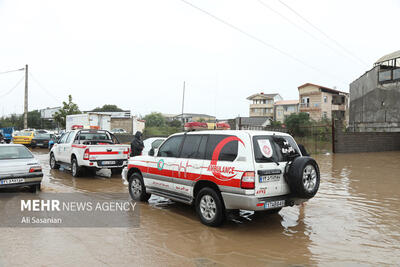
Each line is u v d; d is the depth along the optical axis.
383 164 14.27
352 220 6.00
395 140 22.16
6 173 7.55
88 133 11.81
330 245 4.72
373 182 9.91
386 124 24.50
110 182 10.02
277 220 5.98
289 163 5.29
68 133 12.30
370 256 4.32
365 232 5.32
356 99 30.59
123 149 10.94
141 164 7.20
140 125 40.88
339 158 16.78
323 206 7.04
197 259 4.15
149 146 12.26
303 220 6.00
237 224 5.71
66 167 12.74
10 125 56.06
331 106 48.00
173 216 6.20
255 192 4.87
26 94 31.98
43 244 4.62
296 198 5.30
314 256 4.30
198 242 4.79
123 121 38.12
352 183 9.74
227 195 5.12
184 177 5.97
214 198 5.36
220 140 5.60
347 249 4.56
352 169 12.69
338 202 7.39
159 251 4.41
